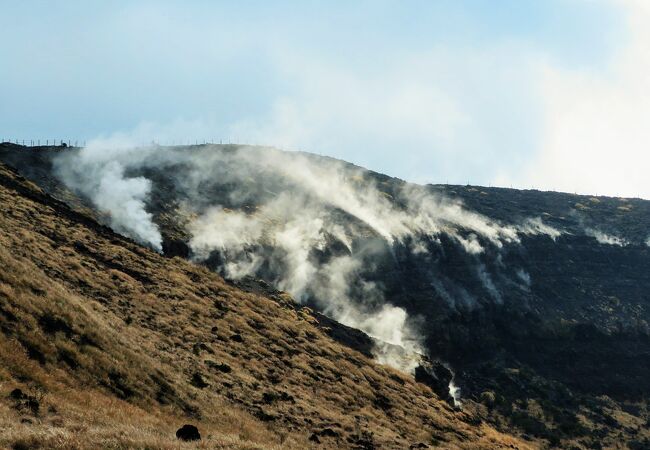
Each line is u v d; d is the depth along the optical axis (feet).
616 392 462.60
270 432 130.52
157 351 147.13
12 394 81.10
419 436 184.85
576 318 541.75
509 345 490.90
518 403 407.23
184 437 89.66
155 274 230.68
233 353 184.96
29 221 216.95
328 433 146.51
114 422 86.12
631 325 546.67
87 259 206.39
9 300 107.55
